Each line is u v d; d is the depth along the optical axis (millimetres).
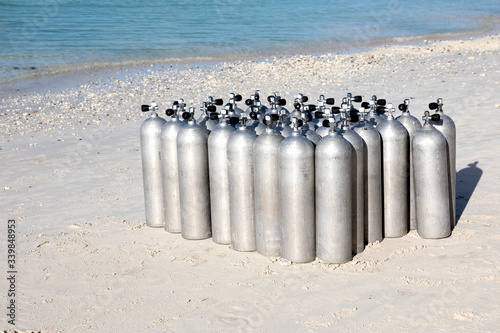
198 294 4152
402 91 9578
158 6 26500
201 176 4711
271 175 4383
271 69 13266
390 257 4438
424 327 3764
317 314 3914
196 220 4758
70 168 6617
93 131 8188
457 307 3900
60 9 23828
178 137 4707
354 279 4211
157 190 5008
